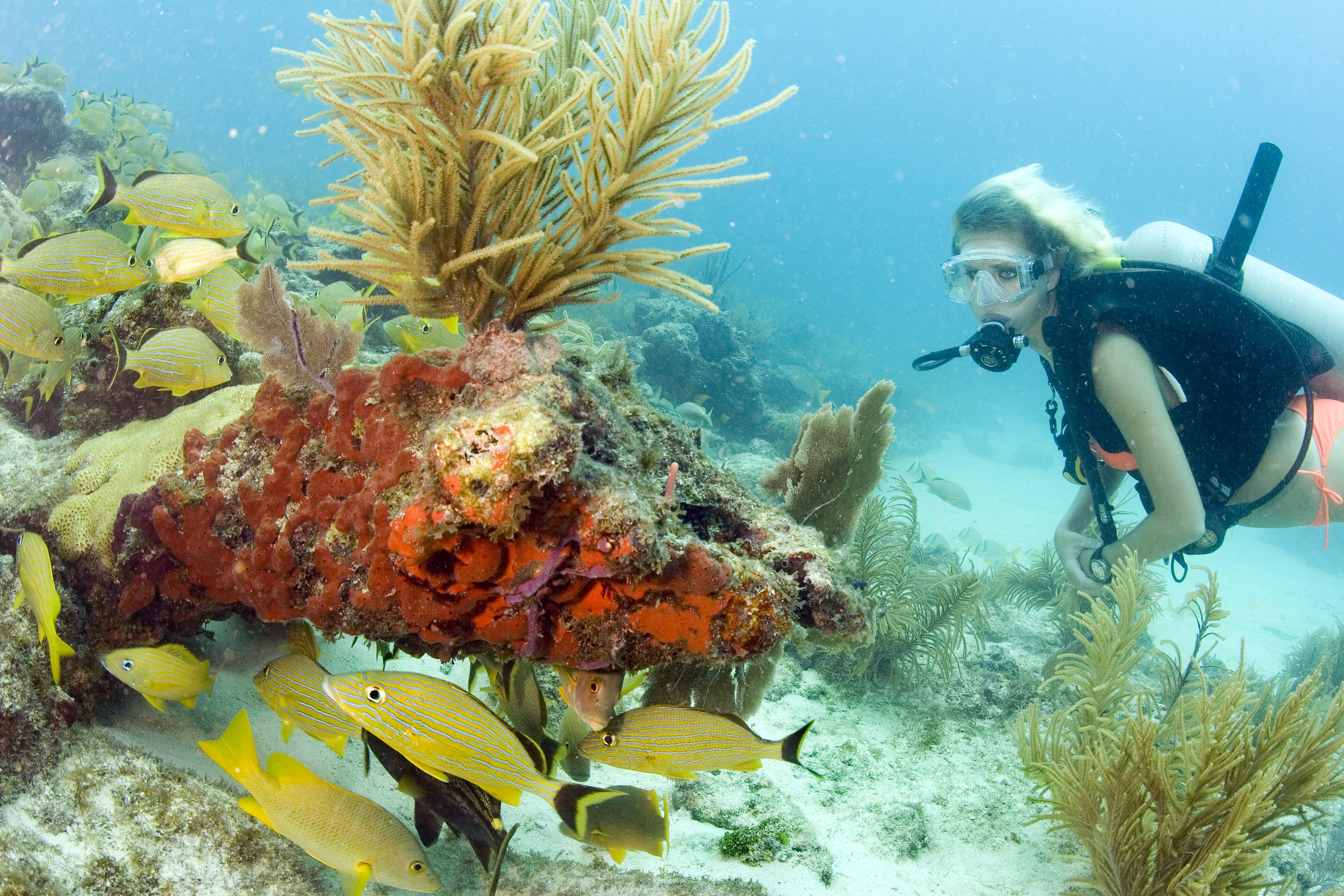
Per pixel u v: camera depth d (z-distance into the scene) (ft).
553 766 8.13
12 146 35.99
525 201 8.05
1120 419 13.01
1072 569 15.53
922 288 372.17
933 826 12.62
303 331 8.02
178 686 8.45
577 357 9.59
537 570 6.73
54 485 10.16
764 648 7.52
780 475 12.16
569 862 9.46
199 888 7.66
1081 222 13.51
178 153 33.60
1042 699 16.63
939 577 18.53
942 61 413.39
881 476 11.39
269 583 7.75
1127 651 13.57
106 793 7.85
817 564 8.45
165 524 8.37
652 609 7.17
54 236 10.61
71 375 12.42
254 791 6.95
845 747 14.46
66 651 7.89
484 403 6.56
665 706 7.56
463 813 8.28
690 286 8.57
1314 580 54.90
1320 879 13.56
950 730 15.51
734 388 49.70
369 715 6.30
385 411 7.29
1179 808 9.38
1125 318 12.78
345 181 9.20
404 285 8.20
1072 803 10.68
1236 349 12.84
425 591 6.83
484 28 7.75
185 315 12.58
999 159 437.17
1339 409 14.08
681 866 10.11
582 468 6.65
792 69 426.51
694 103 7.91
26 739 7.70
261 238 12.35
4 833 6.92
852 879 10.92
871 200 446.60
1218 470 13.70
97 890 7.23
